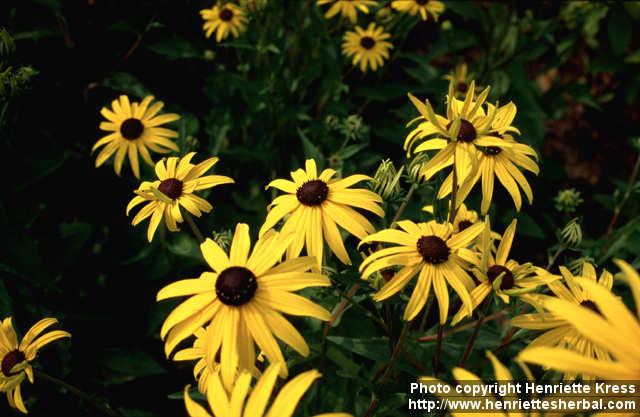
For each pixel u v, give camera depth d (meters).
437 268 0.41
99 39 0.73
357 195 0.44
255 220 0.69
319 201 0.44
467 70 0.88
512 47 0.83
